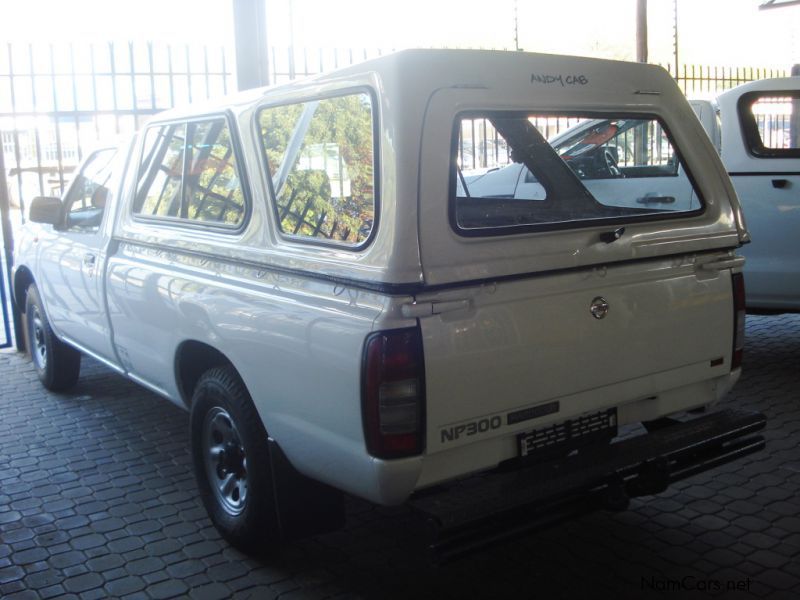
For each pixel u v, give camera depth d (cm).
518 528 297
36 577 387
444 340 295
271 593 366
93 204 548
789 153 626
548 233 322
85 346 569
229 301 369
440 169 301
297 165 346
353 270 303
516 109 328
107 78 794
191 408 417
